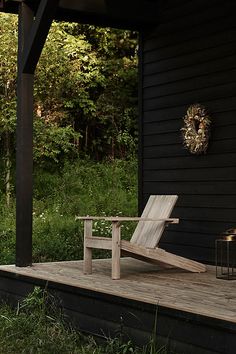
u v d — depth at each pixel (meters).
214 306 4.15
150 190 7.50
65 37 12.74
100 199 12.12
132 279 5.56
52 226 10.37
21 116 6.48
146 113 7.58
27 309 5.71
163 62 7.34
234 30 6.39
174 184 7.16
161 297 4.52
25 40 6.53
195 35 6.89
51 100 12.84
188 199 6.95
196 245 6.85
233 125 6.37
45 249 8.98
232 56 6.41
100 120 13.78
